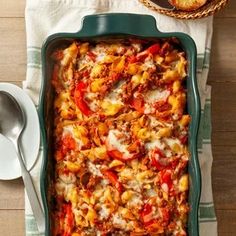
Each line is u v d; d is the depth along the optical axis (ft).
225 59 3.45
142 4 3.37
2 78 3.40
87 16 3.02
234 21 3.48
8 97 3.29
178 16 3.31
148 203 2.94
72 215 2.94
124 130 3.00
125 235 2.94
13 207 3.33
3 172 3.30
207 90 3.36
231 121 3.42
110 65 3.05
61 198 2.98
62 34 3.00
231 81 3.44
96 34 3.02
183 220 2.98
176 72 3.07
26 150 3.32
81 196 2.94
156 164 2.97
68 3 3.35
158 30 3.08
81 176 2.96
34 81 3.32
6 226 3.32
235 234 3.37
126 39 3.10
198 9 3.30
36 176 3.30
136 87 3.03
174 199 2.97
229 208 3.38
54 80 3.07
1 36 3.41
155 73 3.05
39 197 3.28
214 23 3.47
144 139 2.98
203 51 3.35
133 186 2.96
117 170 2.98
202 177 3.31
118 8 3.37
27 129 3.33
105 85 3.01
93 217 2.90
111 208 2.93
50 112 3.05
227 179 3.39
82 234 2.93
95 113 3.02
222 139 3.41
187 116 3.02
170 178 2.97
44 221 3.13
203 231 3.28
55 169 3.02
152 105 3.03
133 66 3.04
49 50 3.03
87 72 3.07
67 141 3.00
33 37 3.32
